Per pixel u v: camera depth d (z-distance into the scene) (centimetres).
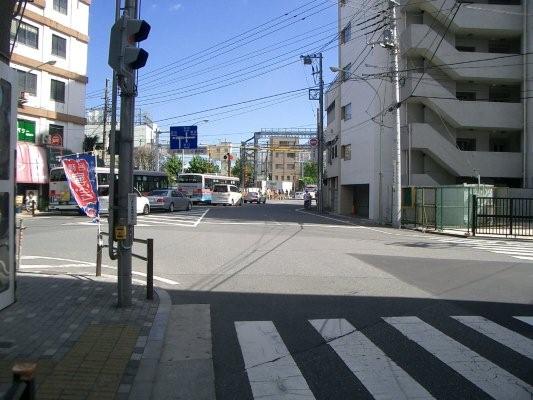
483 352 561
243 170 7400
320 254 1381
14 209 724
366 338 612
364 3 3319
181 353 560
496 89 3328
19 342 558
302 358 542
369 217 3241
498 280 1005
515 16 3133
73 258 1268
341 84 3875
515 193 2764
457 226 2403
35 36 3288
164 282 969
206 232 2023
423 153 3219
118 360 510
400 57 3161
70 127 3572
